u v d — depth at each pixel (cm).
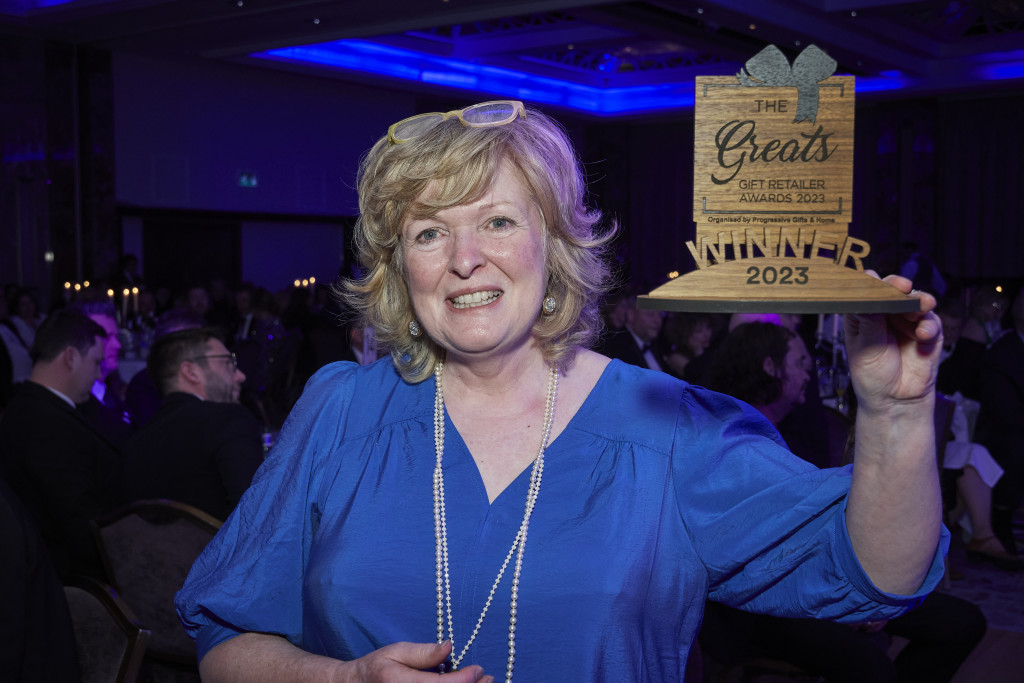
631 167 1576
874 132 1400
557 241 115
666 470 108
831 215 85
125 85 1104
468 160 106
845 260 85
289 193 1267
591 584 102
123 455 287
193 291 959
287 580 116
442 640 104
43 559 175
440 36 1191
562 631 102
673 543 105
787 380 276
